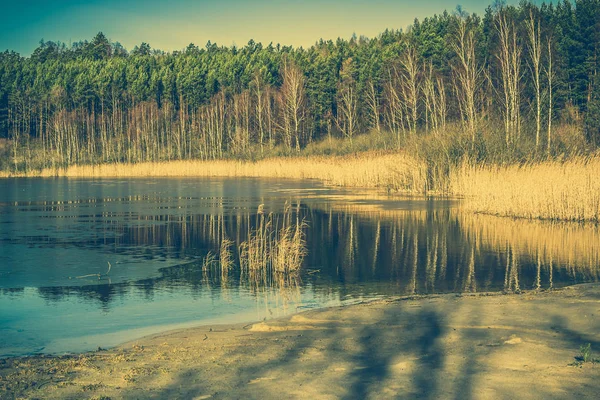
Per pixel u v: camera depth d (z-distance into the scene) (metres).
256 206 38.84
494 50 76.75
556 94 81.06
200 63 156.75
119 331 12.32
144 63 161.50
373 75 108.38
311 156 75.38
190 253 22.64
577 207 30.36
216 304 14.77
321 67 115.94
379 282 17.19
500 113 64.69
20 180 76.25
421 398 7.70
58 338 11.82
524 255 21.22
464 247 22.95
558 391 7.70
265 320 13.02
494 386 8.00
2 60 178.75
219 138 105.75
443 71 92.38
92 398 8.05
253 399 7.85
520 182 32.34
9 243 24.97
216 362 9.57
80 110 132.50
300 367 9.20
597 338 10.27
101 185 62.72
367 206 37.44
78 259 21.33
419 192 46.75
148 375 8.97
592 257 20.72
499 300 13.73
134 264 20.41
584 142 47.84
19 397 8.15
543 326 11.20
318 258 21.14
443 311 12.80
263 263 19.70
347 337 10.98
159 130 124.56
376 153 61.41
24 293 16.12
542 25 72.62
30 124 136.12
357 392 8.00
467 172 42.12
